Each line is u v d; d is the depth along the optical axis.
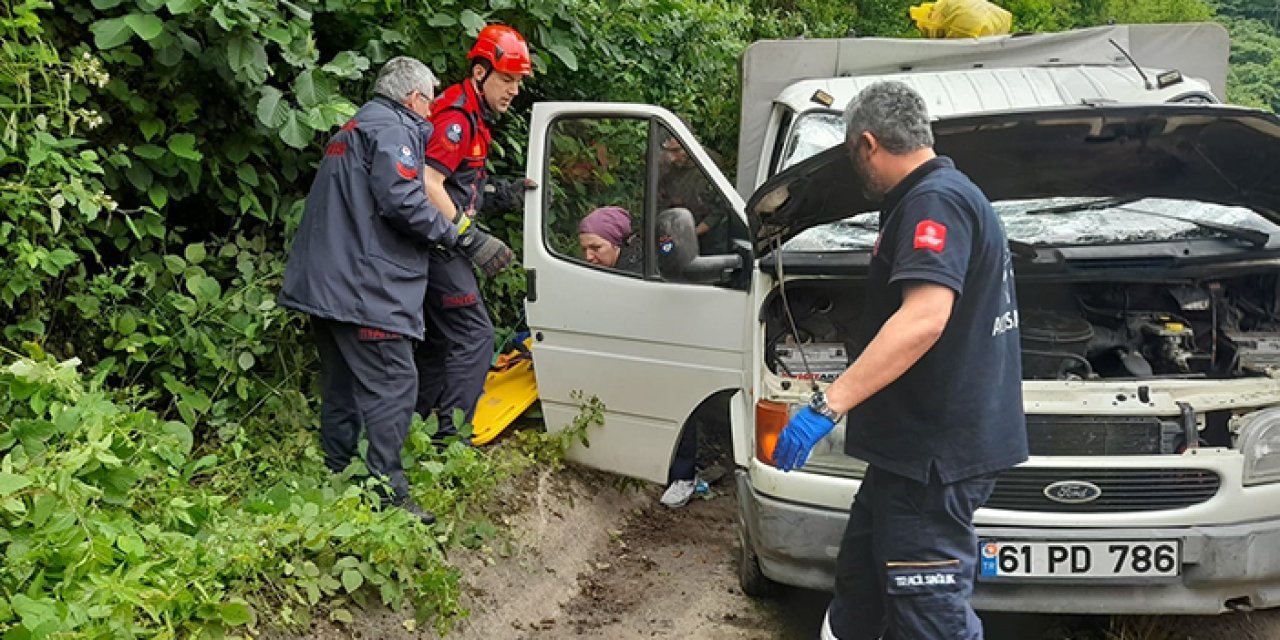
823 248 4.41
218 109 4.84
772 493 3.90
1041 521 3.67
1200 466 3.67
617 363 4.95
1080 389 3.77
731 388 4.68
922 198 2.97
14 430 3.29
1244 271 4.20
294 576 3.50
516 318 6.20
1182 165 4.01
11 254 4.00
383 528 3.68
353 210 4.04
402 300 4.12
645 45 7.26
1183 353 4.13
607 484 5.34
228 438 4.43
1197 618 4.26
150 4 4.23
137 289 4.57
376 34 5.39
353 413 4.22
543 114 5.03
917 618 3.11
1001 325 3.07
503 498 4.78
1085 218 4.51
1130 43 6.10
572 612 4.39
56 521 3.04
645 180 4.86
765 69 6.05
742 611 4.38
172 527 3.46
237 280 4.82
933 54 6.00
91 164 3.98
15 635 2.61
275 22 4.52
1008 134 3.77
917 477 3.05
